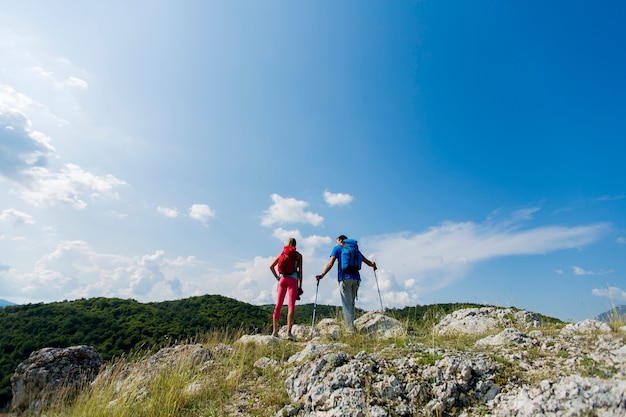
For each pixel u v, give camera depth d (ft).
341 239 32.14
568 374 14.80
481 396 15.03
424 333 30.66
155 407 19.19
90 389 25.95
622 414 10.81
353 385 15.88
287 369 22.04
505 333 21.57
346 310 30.17
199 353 27.43
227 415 17.28
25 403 29.32
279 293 32.42
